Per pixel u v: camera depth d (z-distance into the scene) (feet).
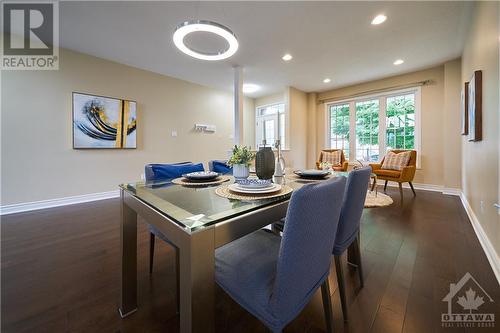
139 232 7.68
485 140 6.43
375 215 9.11
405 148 15.08
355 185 3.74
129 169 13.20
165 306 4.12
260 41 10.26
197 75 14.71
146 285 4.73
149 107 13.94
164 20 8.62
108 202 11.48
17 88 9.75
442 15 8.39
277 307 2.33
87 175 11.74
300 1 7.59
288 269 2.27
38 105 10.25
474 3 7.63
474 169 8.02
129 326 3.66
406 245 6.44
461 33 9.64
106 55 11.66
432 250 6.11
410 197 12.07
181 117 15.53
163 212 2.69
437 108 13.66
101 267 5.38
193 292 2.21
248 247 3.48
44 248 6.36
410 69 13.88
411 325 3.62
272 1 7.59
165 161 14.75
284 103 17.97
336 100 17.99
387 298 4.26
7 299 4.24
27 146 10.05
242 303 2.63
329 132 18.81
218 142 17.71
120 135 12.66
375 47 10.91
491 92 5.83
